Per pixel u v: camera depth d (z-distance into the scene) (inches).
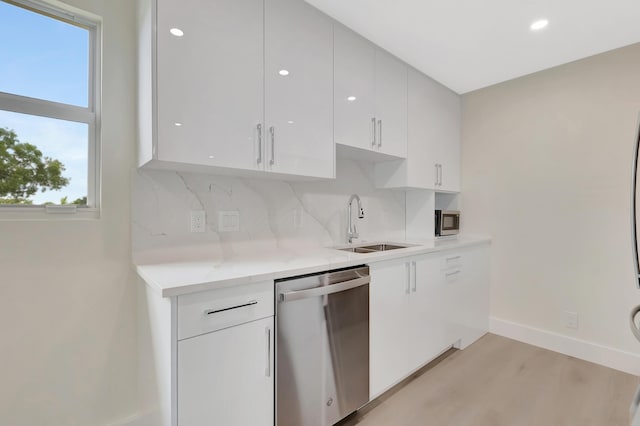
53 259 51.9
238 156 56.8
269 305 51.2
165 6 48.7
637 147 37.1
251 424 48.8
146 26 51.2
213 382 44.7
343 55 75.4
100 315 56.1
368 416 67.9
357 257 67.7
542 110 100.9
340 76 74.6
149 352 51.1
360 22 74.2
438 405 71.7
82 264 54.4
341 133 75.0
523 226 105.0
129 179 58.6
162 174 61.4
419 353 82.2
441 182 110.0
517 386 79.0
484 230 114.7
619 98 86.4
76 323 54.0
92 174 56.7
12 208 49.7
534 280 102.7
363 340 67.1
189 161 51.2
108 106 56.6
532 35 79.0
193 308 42.8
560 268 97.3
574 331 94.5
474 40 81.7
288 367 53.7
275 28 61.9
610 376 83.2
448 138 113.4
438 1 66.4
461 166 121.0
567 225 95.9
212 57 53.5
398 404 72.1
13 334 49.0
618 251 86.9
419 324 82.3
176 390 41.5
